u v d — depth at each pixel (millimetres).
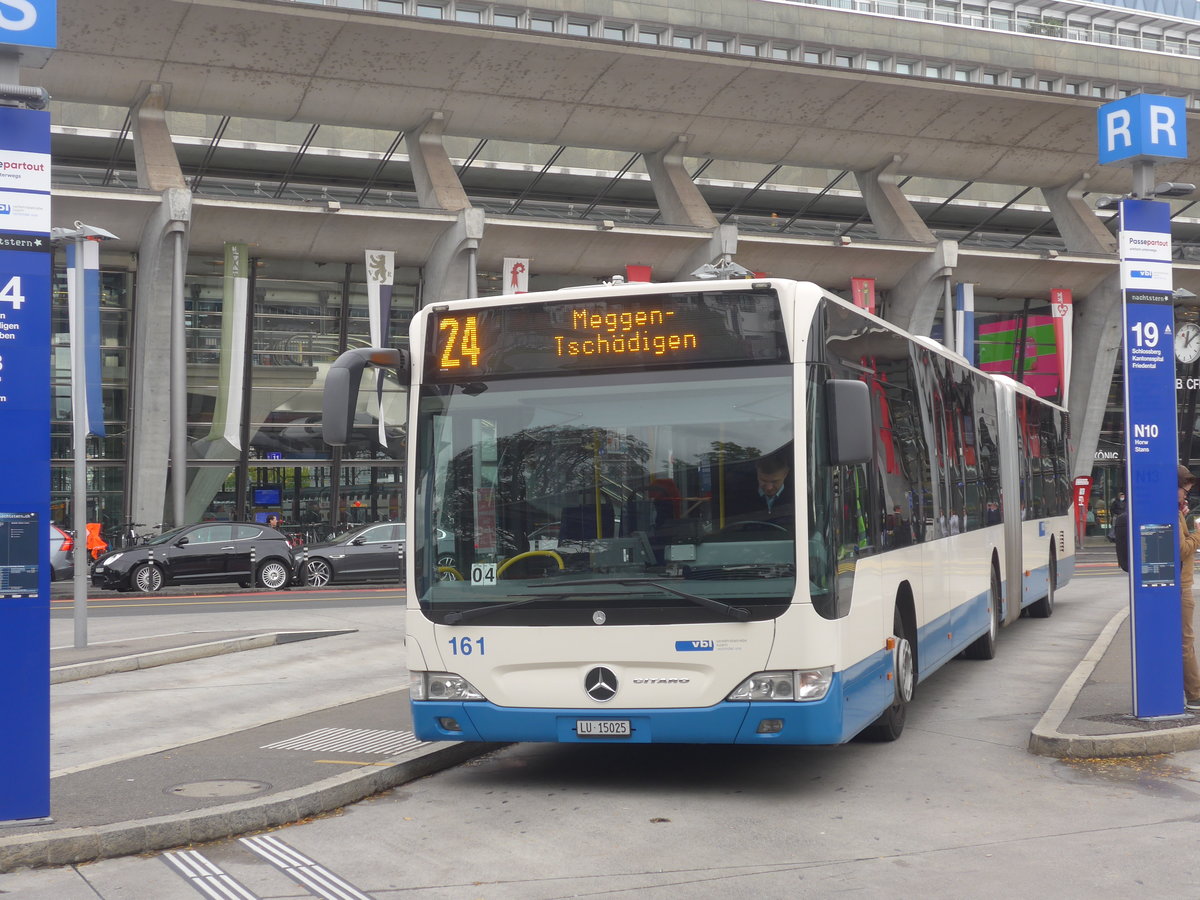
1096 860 6230
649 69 38281
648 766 8852
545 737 7797
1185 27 49625
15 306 6672
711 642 7551
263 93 36562
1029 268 46000
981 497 13750
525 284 39500
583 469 7891
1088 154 45906
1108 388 49125
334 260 39438
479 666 7887
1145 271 9438
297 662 15586
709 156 42812
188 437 39562
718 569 7598
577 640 7723
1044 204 52156
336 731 9742
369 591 28375
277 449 40844
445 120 38750
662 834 6910
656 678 7629
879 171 44562
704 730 7559
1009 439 15914
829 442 7699
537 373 8055
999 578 14797
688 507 7699
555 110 39219
